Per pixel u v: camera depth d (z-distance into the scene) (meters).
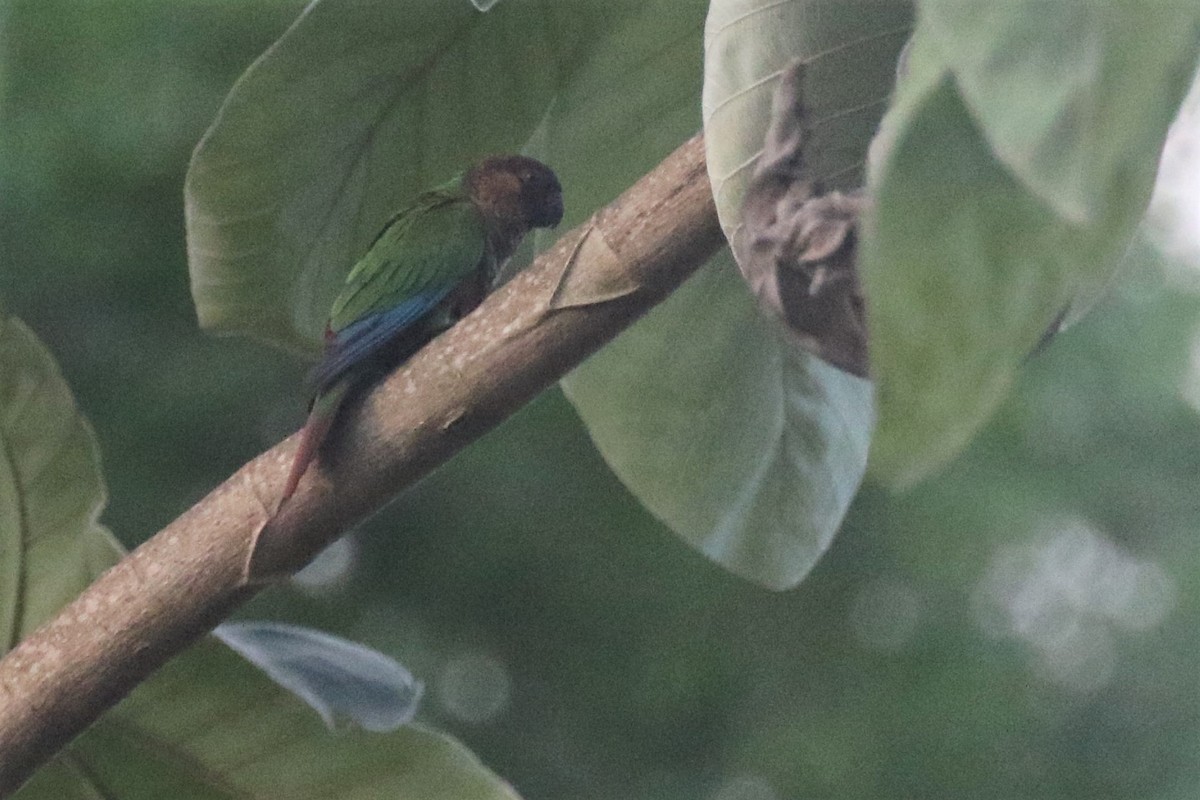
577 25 5.91
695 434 6.18
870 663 17.25
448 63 5.89
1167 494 17.80
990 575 17.39
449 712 16.88
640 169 6.27
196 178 5.82
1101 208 2.51
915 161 2.50
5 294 14.14
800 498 6.25
